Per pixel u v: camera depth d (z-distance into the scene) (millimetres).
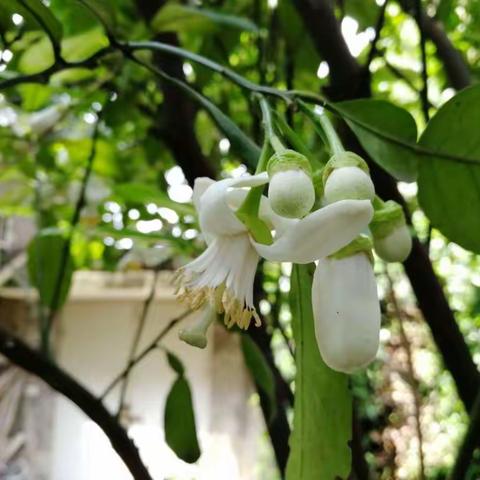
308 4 275
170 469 1159
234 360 1143
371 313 150
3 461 1143
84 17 299
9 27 254
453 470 238
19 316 997
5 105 431
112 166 470
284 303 415
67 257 319
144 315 353
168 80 204
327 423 173
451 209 192
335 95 271
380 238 166
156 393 1188
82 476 1237
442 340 304
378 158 192
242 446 1149
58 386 280
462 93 184
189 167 327
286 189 140
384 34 428
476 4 408
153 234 323
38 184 445
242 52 441
